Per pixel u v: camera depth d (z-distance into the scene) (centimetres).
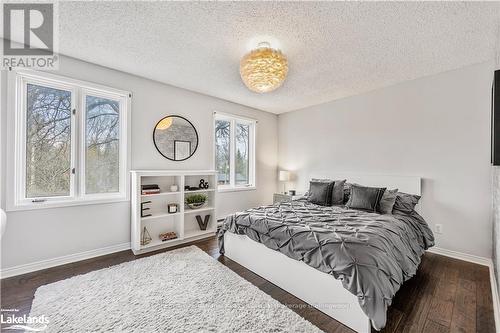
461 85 283
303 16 190
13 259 230
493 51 243
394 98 341
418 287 213
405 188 320
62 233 259
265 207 308
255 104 452
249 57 220
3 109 226
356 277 152
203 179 387
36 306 179
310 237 190
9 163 228
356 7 179
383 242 179
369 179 358
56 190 261
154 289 204
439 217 298
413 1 172
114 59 270
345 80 326
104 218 288
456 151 286
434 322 166
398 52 248
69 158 270
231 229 266
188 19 196
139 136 320
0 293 187
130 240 310
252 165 486
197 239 351
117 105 308
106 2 176
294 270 198
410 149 325
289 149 503
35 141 249
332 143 422
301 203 346
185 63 280
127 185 307
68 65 262
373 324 145
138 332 153
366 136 374
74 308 177
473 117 275
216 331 154
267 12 186
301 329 157
